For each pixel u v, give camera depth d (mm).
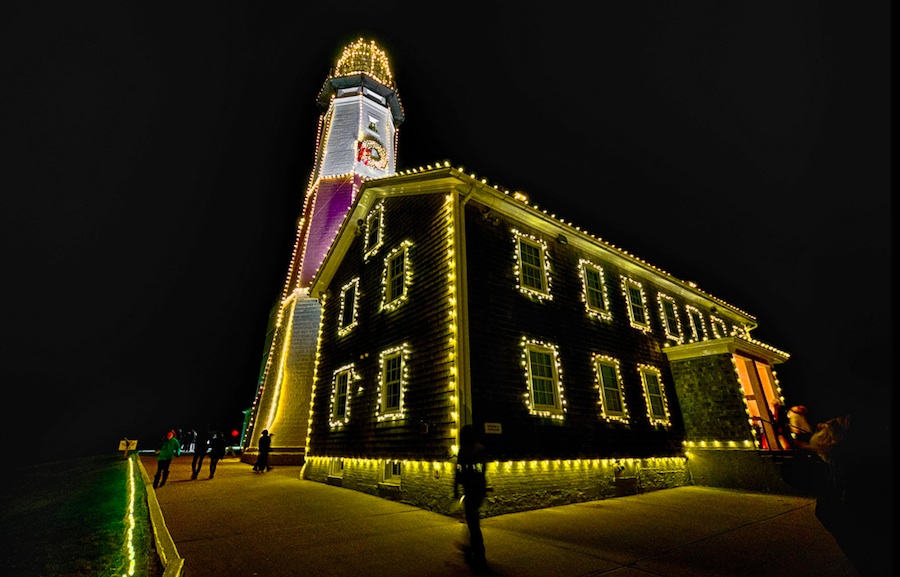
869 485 3002
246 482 13359
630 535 6973
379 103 33438
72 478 15109
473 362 9547
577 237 14125
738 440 13172
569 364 11898
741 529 7402
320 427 15008
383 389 11719
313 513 8453
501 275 11320
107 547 6121
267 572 5098
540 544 6414
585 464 10820
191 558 5496
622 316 14867
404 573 5125
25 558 5840
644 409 13562
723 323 21000
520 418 9914
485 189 11477
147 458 24688
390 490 10344
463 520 7898
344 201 27359
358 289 14922
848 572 5121
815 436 3527
